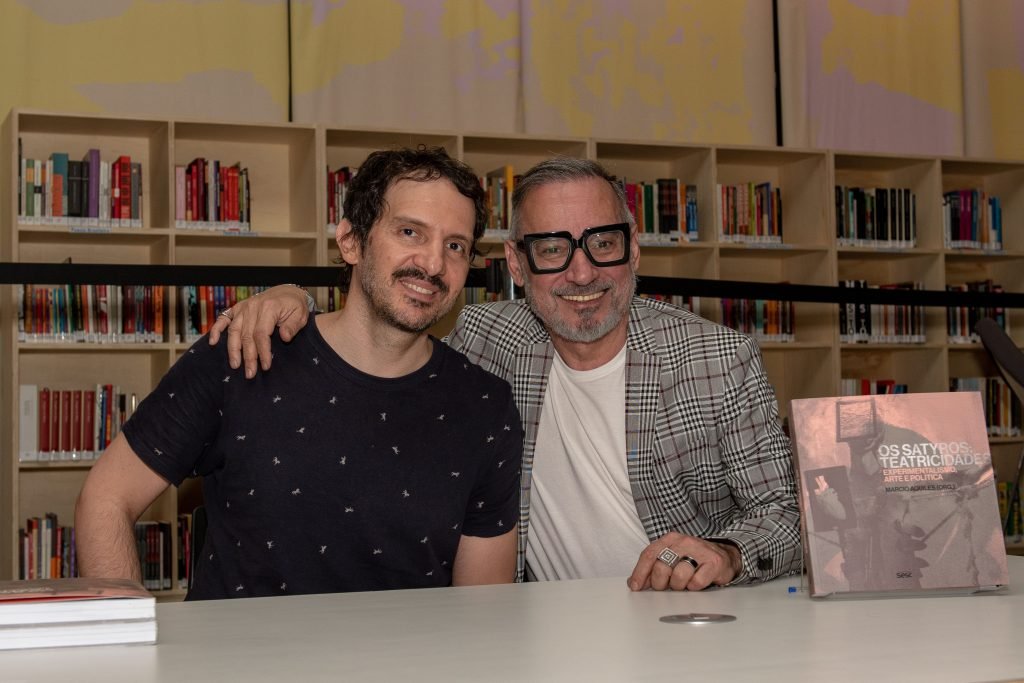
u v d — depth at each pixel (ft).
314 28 13.44
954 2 16.42
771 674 2.68
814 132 15.70
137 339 12.44
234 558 5.11
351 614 3.67
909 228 15.80
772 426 6.31
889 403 4.05
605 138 14.38
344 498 5.07
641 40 14.96
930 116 16.21
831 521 3.97
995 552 3.94
